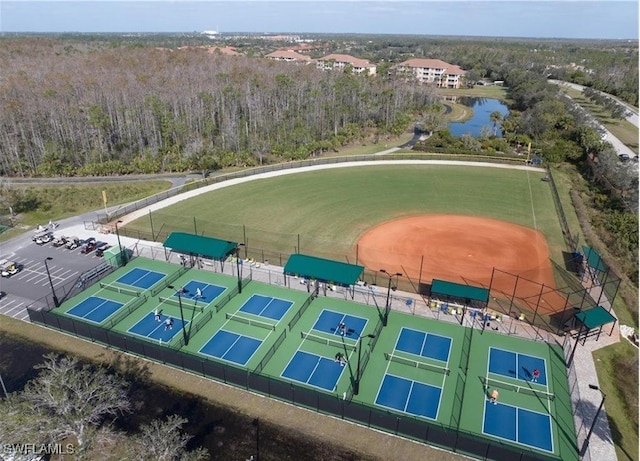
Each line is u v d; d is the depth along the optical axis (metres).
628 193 86.06
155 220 77.38
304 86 153.75
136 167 105.50
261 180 98.31
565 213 81.06
